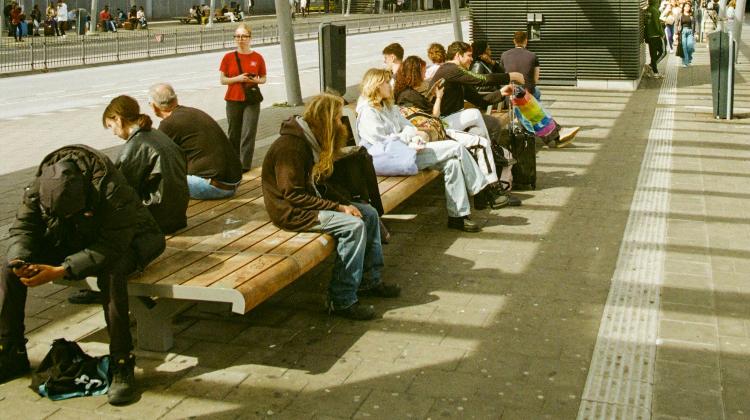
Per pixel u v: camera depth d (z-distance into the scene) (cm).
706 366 482
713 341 516
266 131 1391
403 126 773
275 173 566
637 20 1759
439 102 871
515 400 444
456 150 755
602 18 1778
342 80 1050
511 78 905
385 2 8994
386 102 760
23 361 480
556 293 602
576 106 1549
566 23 1802
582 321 550
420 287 618
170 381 472
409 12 9175
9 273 469
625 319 553
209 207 645
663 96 1678
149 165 544
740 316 556
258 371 482
